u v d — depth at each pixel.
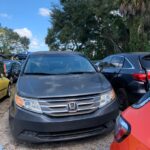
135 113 2.65
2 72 9.66
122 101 6.55
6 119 6.57
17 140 4.91
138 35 32.03
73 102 4.37
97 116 4.42
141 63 6.03
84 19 39.12
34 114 4.32
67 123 4.27
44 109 4.34
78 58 6.19
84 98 4.44
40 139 4.33
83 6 38.62
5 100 9.41
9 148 4.65
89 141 4.78
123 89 6.45
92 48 42.50
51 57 6.13
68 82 4.86
